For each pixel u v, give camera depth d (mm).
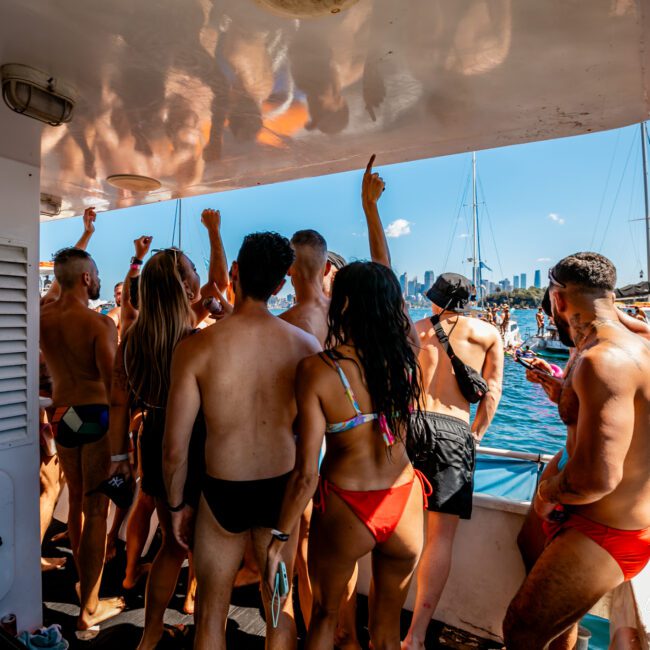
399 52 1572
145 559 2986
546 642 1656
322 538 1595
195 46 1550
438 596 2150
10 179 1892
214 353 1580
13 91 1686
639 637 1595
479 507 2342
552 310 1897
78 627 2303
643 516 1509
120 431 2068
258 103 2016
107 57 1625
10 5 1323
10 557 1963
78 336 2377
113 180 3252
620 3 1284
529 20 1373
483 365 2492
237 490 1586
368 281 1511
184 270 2068
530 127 2285
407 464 1638
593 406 1443
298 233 2252
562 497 1530
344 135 2414
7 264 1907
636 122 2207
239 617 2457
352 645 2113
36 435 2043
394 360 1505
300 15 1329
